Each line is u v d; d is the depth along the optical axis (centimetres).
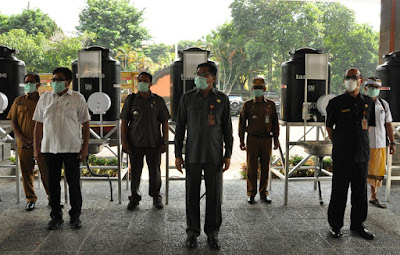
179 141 354
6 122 524
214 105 338
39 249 338
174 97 511
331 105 370
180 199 515
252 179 497
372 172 487
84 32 3006
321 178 487
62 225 403
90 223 411
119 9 3397
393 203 502
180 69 504
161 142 473
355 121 360
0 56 522
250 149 496
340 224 370
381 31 703
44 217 431
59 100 380
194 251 337
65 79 379
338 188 367
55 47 2422
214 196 343
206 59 497
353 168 368
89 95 492
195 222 348
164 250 339
